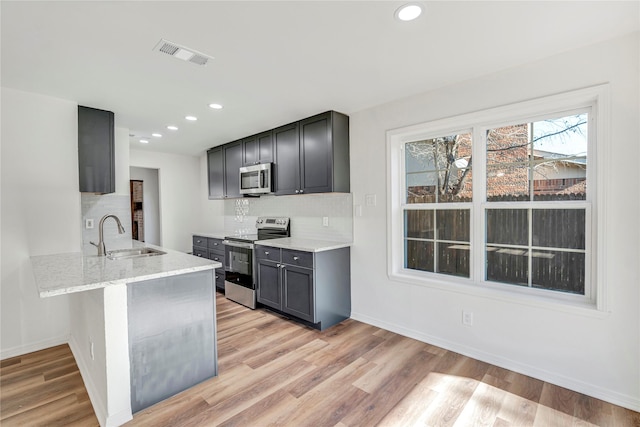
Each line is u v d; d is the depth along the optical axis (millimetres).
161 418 1831
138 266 2096
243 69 2236
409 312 2928
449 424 1772
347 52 2016
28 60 2064
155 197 6391
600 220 1944
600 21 1698
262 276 3650
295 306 3244
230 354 2613
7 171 2578
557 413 1845
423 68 2262
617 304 1899
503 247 2482
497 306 2383
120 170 3770
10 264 2596
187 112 3199
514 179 2416
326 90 2660
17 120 2609
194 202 5953
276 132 3787
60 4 1486
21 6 1493
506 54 2066
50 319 2762
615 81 1876
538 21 1692
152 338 1951
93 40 1828
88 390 2076
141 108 3062
